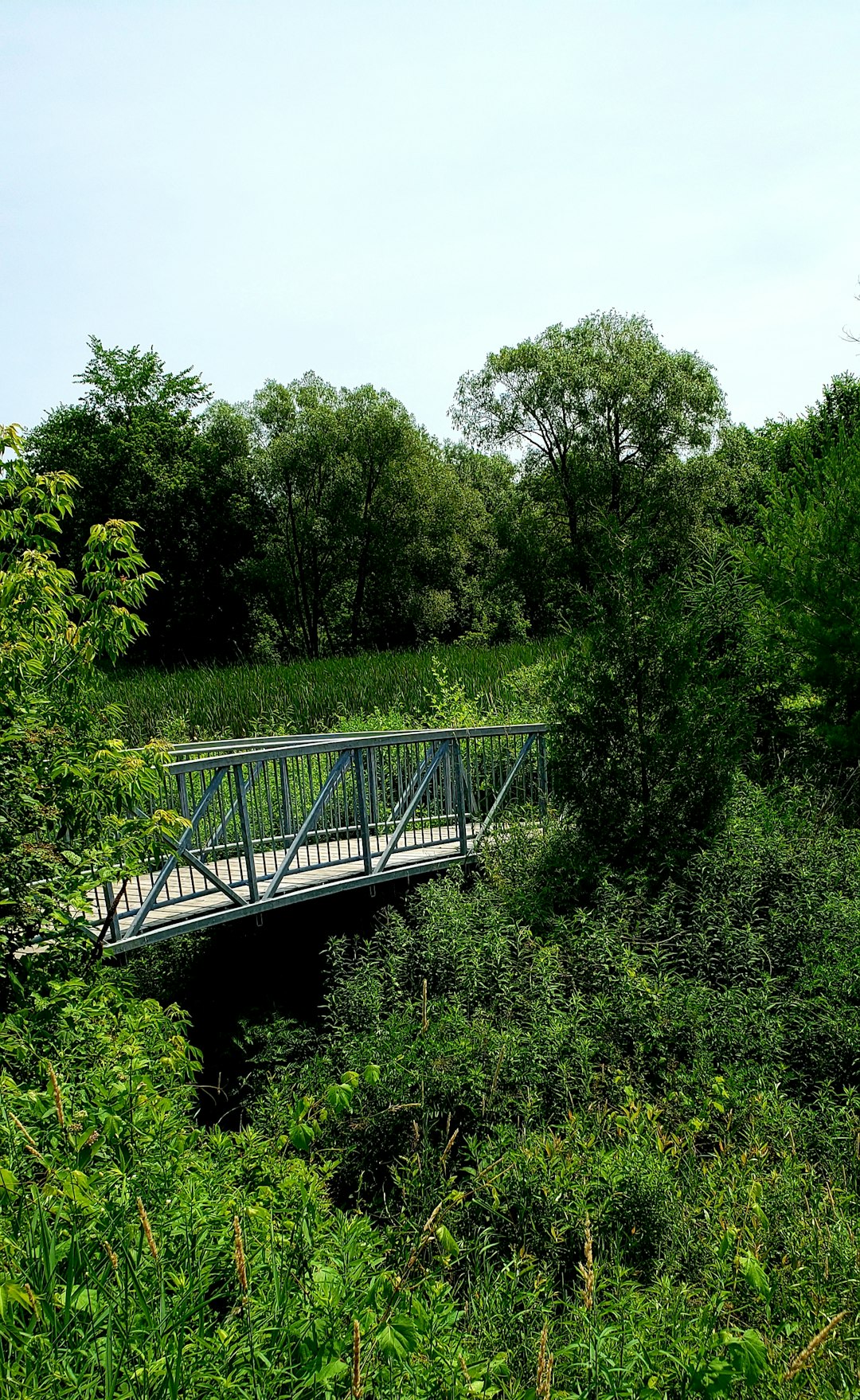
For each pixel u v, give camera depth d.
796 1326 3.37
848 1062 6.07
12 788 4.62
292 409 40.72
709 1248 4.11
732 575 12.45
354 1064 5.61
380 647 44.12
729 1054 6.02
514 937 7.48
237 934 9.09
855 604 11.77
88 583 5.12
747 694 11.91
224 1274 2.70
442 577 43.66
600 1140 5.15
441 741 9.65
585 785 9.05
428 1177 4.79
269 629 43.53
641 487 34.94
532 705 16.17
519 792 10.74
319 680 20.59
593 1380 2.58
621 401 35.84
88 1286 2.28
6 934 4.52
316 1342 2.24
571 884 8.58
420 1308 2.36
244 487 41.50
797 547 12.45
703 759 8.86
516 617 40.88
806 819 9.91
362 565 41.72
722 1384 2.31
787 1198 4.44
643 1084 5.77
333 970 8.12
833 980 6.63
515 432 38.19
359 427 39.06
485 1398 2.37
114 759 4.97
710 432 36.12
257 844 9.74
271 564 40.47
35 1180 2.80
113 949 6.41
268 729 17.39
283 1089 5.86
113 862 5.10
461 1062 5.48
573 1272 4.26
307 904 9.35
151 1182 2.95
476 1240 4.21
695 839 8.84
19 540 5.10
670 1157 5.03
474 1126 5.36
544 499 38.78
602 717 9.00
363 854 8.64
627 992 6.30
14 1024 3.86
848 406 29.03
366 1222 2.94
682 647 8.99
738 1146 5.17
